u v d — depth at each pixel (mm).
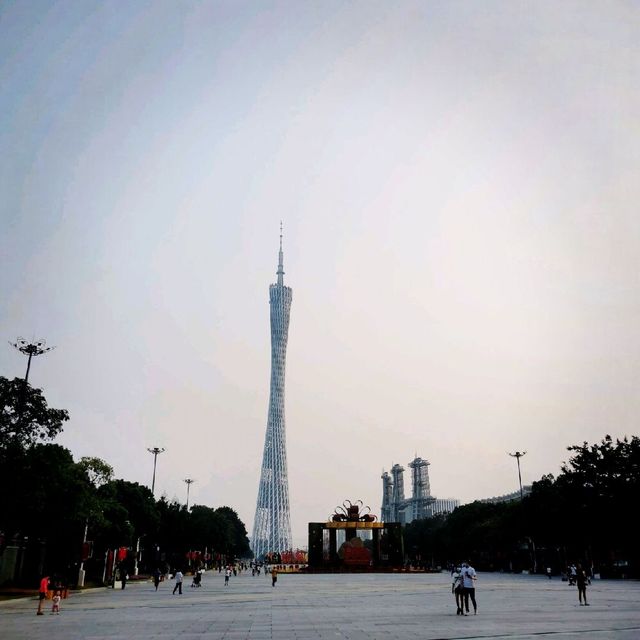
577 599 49875
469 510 165125
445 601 48969
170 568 143500
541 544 127000
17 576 76125
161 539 131875
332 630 29000
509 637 25609
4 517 57156
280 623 32688
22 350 75188
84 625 32750
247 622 33469
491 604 44625
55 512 63500
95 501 71375
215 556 191000
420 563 176625
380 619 34250
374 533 134875
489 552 161375
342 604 46531
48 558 79812
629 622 31516
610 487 95000
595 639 24875
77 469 69625
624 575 102375
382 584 80312
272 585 79875
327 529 135250
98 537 88312
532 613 37094
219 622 33656
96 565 92312
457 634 26781
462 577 37281
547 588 68562
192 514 164750
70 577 81500
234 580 105125
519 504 129375
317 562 131625
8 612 42875
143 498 110438
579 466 100312
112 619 36219
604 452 97438
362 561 131500
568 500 101750
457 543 162625
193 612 40812
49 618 37562
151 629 30328
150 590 73062
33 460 56875
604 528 96375
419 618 34562
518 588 68812
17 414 56812
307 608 43062
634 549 99000
